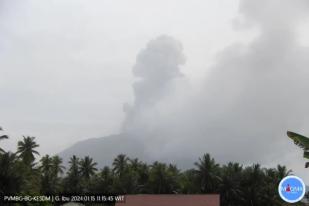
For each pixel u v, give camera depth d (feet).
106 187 296.92
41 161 327.67
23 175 179.22
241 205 268.62
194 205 126.00
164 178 286.46
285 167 282.97
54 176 305.12
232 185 269.03
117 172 340.39
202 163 278.05
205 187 275.39
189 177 292.81
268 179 282.56
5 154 176.14
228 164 290.35
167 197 132.05
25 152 274.36
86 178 337.72
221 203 268.00
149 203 128.77
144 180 316.60
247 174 279.69
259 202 265.34
